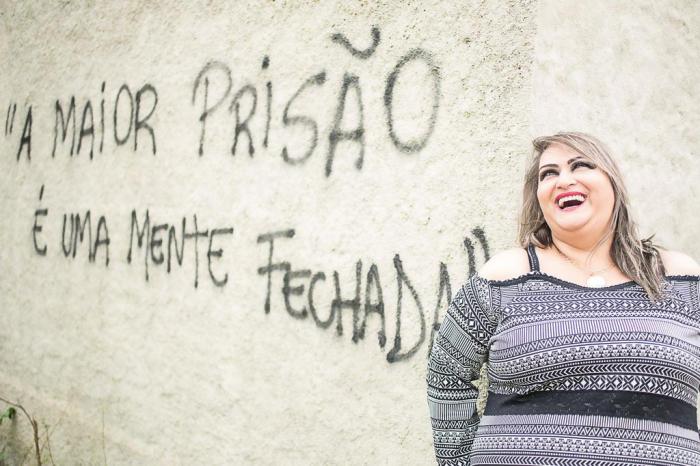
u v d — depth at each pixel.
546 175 1.92
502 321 1.81
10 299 4.68
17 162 4.66
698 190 3.20
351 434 2.66
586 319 1.72
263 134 3.05
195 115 3.38
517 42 2.25
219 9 3.28
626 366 1.67
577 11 2.46
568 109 2.40
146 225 3.64
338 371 2.71
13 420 4.57
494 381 1.84
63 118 4.28
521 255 1.91
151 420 3.57
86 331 4.03
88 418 3.99
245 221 3.11
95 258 3.98
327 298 2.76
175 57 3.51
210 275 3.27
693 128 3.19
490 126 2.30
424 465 2.43
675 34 3.08
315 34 2.85
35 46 4.54
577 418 1.67
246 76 3.13
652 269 1.81
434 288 2.43
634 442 1.64
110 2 3.94
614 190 1.87
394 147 2.57
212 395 3.23
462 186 2.37
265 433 2.98
